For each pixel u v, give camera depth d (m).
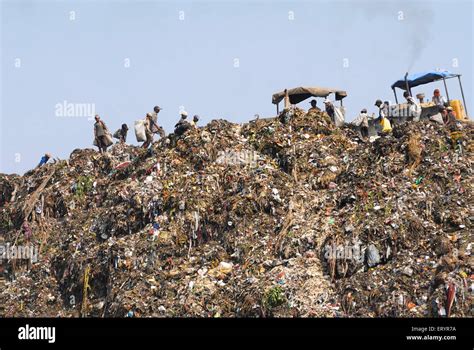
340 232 174.62
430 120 195.00
